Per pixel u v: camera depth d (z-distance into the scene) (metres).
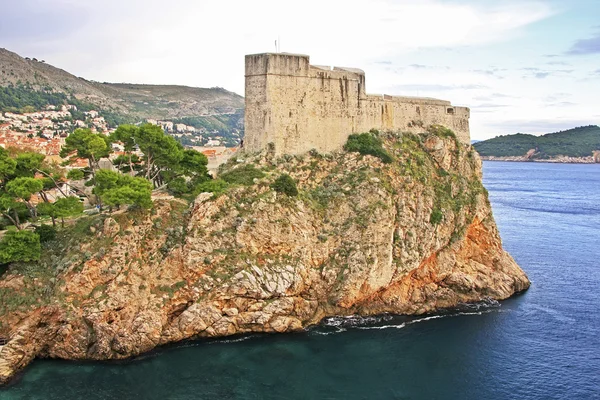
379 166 87.06
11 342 60.97
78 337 64.00
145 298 67.88
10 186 70.50
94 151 81.38
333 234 78.88
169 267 70.56
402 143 95.38
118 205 74.75
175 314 69.75
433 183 91.94
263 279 71.56
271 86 84.00
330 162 88.62
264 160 84.00
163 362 63.88
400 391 59.31
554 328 76.19
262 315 70.75
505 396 58.91
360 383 60.59
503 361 66.38
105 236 69.00
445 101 107.12
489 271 91.62
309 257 75.94
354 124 92.88
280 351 67.25
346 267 77.00
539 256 116.00
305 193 82.62
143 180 75.25
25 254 65.88
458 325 76.94
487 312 82.25
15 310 63.03
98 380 59.72
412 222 84.50
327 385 60.00
